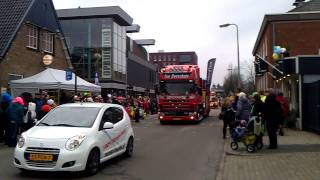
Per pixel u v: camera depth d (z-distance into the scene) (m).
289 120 22.03
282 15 37.31
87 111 11.36
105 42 50.47
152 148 15.48
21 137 10.12
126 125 12.88
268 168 10.80
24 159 9.77
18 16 26.17
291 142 15.90
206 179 9.91
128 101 31.84
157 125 27.47
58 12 50.59
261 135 13.84
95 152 10.47
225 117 18.30
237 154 13.21
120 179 9.84
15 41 25.20
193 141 17.80
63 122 10.93
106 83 50.44
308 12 37.00
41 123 11.03
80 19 50.91
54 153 9.65
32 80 23.12
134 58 62.97
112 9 50.03
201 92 30.86
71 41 51.06
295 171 10.27
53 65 29.47
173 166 11.66
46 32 28.86
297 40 37.44
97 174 10.41
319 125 18.42
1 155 13.44
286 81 25.61
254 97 14.12
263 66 25.86
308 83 20.50
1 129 16.48
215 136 19.88
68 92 25.55
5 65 24.19
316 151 13.48
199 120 30.03
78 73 50.66
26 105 17.56
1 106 16.16
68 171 9.80
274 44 37.62
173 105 28.11
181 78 28.09
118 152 12.15
